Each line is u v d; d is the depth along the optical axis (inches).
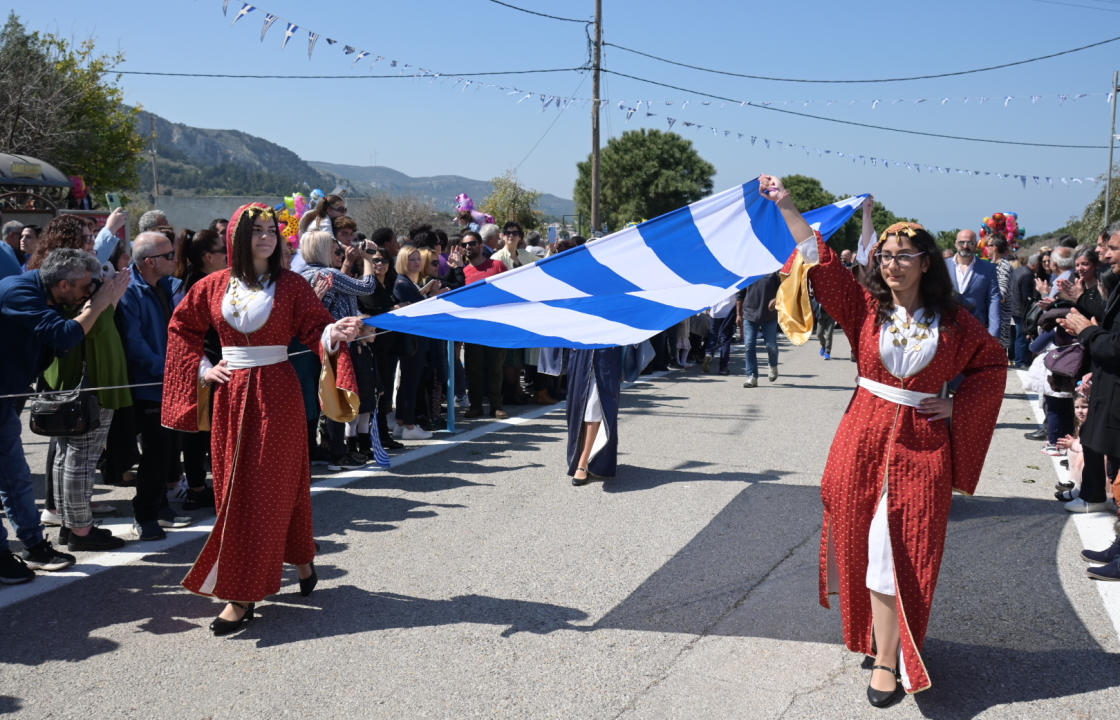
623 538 210.2
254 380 158.7
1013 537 209.6
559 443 318.3
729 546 204.2
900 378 134.4
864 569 135.6
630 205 2058.3
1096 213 1246.3
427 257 336.5
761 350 663.8
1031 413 378.6
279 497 158.9
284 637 156.9
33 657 148.8
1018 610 166.9
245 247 157.9
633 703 133.3
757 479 265.0
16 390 180.9
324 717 129.4
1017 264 533.0
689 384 469.1
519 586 180.4
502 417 369.4
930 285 133.5
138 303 211.8
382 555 198.8
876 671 134.3
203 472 238.1
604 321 188.4
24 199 649.6
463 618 164.6
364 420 293.9
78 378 199.6
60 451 198.8
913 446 133.5
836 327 857.5
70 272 173.5
